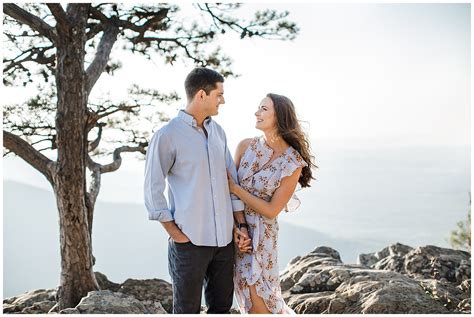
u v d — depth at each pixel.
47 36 5.71
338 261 5.98
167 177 3.43
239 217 3.58
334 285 5.05
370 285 4.68
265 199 3.55
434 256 5.61
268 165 3.58
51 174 5.79
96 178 6.70
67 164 5.66
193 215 3.30
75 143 5.68
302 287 5.20
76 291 5.67
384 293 4.48
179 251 3.34
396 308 4.32
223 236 3.39
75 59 5.68
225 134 3.62
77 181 5.70
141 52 7.60
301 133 3.63
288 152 3.57
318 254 6.26
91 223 6.15
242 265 3.60
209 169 3.37
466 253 5.73
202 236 3.32
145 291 6.23
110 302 4.46
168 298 6.11
